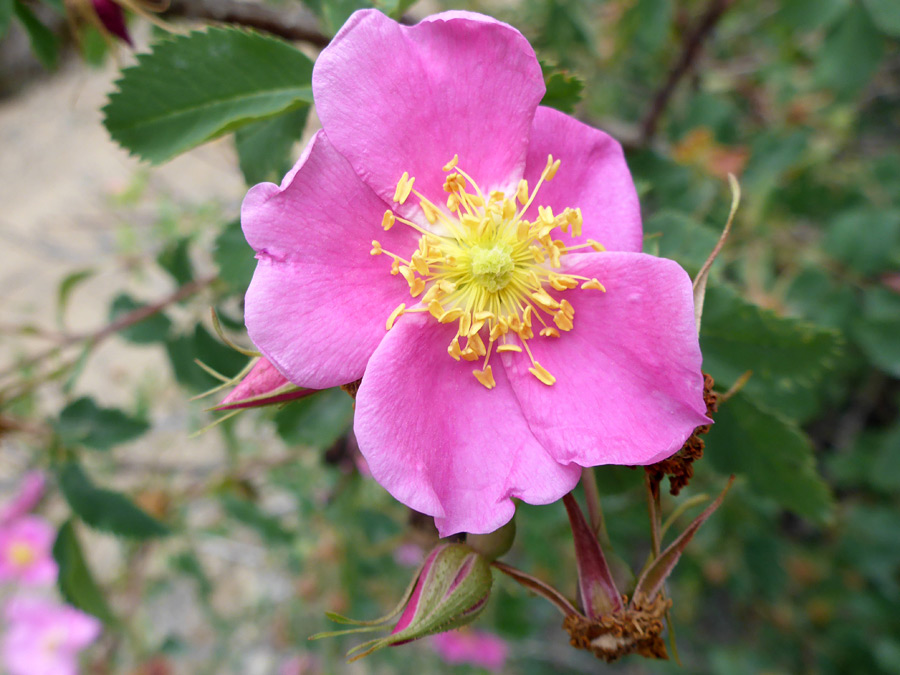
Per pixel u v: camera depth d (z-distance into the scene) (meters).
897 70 0.27
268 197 0.08
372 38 0.08
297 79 0.10
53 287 0.45
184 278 0.17
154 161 0.10
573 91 0.10
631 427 0.08
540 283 0.09
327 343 0.08
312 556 0.24
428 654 0.28
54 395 0.22
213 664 0.32
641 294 0.08
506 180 0.09
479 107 0.08
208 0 0.12
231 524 0.29
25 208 0.50
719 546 0.23
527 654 0.28
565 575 0.23
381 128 0.08
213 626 0.31
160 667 0.29
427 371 0.08
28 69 0.62
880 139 0.28
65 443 0.15
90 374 0.40
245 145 0.11
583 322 0.08
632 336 0.08
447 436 0.08
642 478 0.11
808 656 0.25
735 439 0.11
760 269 0.19
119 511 0.15
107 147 0.53
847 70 0.17
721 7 0.17
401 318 0.08
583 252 0.09
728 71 0.27
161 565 0.29
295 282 0.08
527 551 0.21
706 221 0.19
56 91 0.60
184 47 0.10
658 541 0.09
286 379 0.08
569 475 0.08
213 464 0.26
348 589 0.22
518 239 0.09
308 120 0.11
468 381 0.09
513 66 0.08
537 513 0.13
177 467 0.26
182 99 0.10
